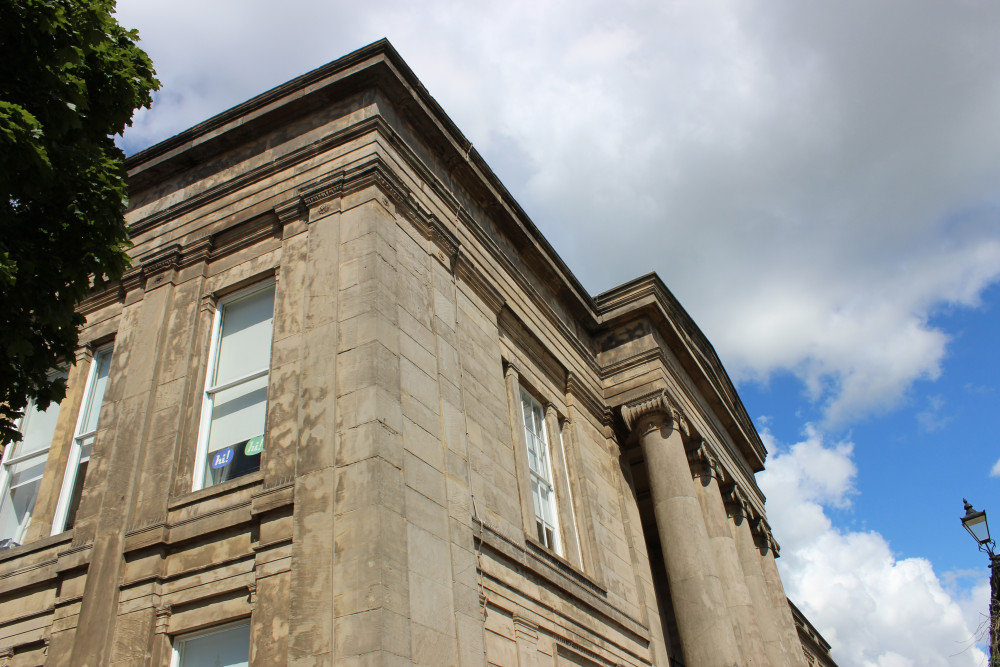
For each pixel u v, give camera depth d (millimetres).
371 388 10883
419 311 13031
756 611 22734
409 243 13539
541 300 19000
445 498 11586
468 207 16891
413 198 14133
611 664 15453
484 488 13461
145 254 15016
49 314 8750
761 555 26719
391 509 10109
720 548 20750
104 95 9688
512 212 18359
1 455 14727
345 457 10484
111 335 14758
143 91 10227
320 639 9281
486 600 11797
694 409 23219
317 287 12430
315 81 14859
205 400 13047
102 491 12422
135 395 13055
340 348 11570
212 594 10570
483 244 16672
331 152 14070
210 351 13516
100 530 11758
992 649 12719
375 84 14539
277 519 10617
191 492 11883
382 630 9008
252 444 12289
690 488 19453
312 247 12961
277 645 9578
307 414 11195
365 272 12102
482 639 11031
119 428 12820
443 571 10742
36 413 15094
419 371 12289
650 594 18609
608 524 18219
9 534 13797
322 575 9719
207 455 12594
